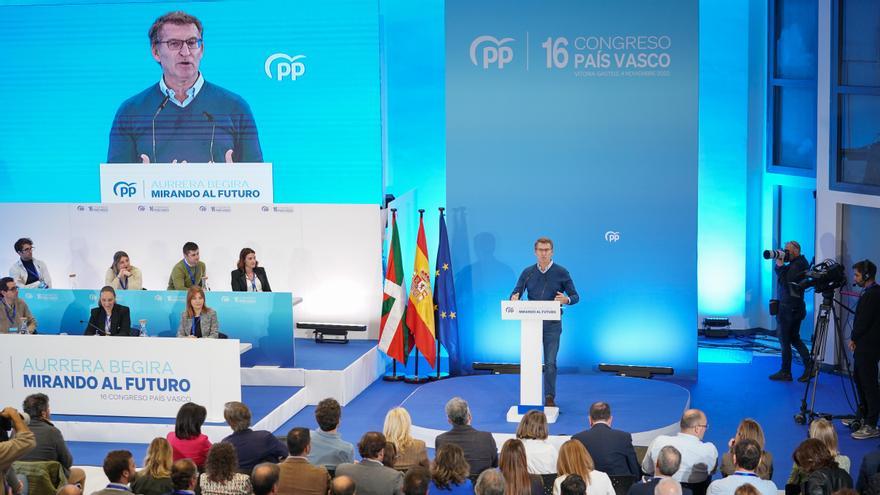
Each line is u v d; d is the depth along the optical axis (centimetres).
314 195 1335
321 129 1322
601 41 1195
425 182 1386
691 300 1212
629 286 1222
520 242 1235
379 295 1272
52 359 998
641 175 1206
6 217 1334
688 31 1182
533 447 726
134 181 1352
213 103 1334
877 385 981
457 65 1223
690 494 630
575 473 632
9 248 1339
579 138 1211
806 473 650
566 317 1235
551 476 688
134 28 1335
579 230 1223
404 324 1231
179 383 984
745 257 1416
